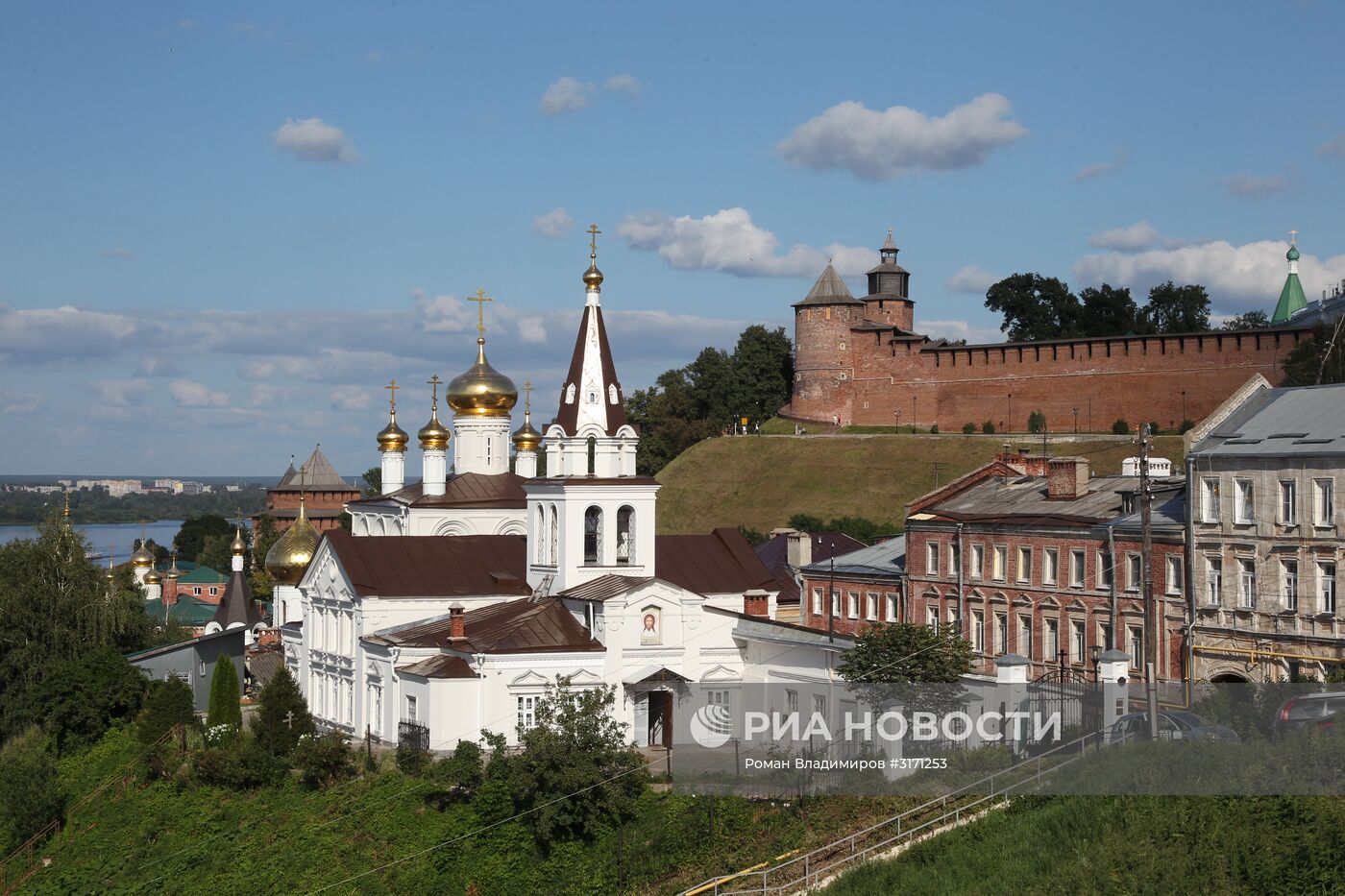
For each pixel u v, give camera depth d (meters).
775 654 90.19
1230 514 82.38
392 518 121.94
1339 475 77.31
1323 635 77.56
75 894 86.56
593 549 100.25
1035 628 93.81
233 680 104.81
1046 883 55.47
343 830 81.06
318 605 109.12
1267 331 198.75
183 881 83.69
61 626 118.44
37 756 99.75
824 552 130.12
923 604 103.56
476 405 125.12
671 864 68.81
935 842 61.78
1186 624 84.31
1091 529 89.88
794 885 62.06
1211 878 53.62
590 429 99.00
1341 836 53.59
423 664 92.06
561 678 81.50
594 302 100.62
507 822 74.31
